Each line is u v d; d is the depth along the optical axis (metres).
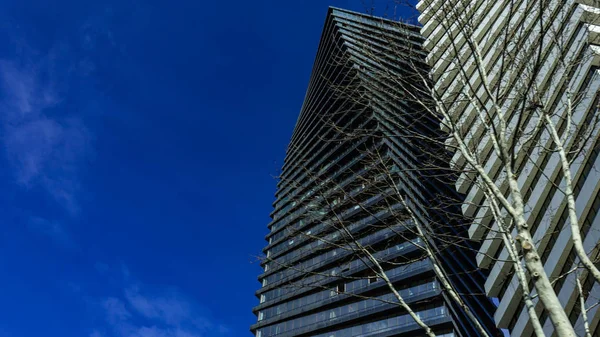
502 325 28.48
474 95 10.03
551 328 24.23
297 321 67.38
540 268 6.89
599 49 21.94
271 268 79.00
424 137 10.80
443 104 10.04
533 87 11.00
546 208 26.38
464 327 52.34
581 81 22.52
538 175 27.28
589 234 22.61
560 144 8.83
